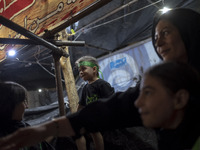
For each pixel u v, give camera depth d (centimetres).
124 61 619
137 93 115
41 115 501
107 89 258
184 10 112
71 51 621
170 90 73
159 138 97
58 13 236
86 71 281
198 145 67
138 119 113
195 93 77
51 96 787
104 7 409
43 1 258
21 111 141
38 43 218
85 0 208
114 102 120
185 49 106
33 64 686
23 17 278
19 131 93
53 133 109
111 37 572
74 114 119
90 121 113
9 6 303
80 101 293
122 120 116
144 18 488
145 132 226
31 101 768
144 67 576
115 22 488
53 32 238
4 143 89
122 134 238
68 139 251
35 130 99
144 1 409
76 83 712
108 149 239
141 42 595
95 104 121
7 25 173
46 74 755
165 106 73
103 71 663
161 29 112
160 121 74
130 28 532
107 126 115
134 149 224
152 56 568
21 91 141
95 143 229
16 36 296
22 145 95
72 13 219
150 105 74
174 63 78
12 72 700
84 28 482
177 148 80
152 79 75
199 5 446
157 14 136
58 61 239
